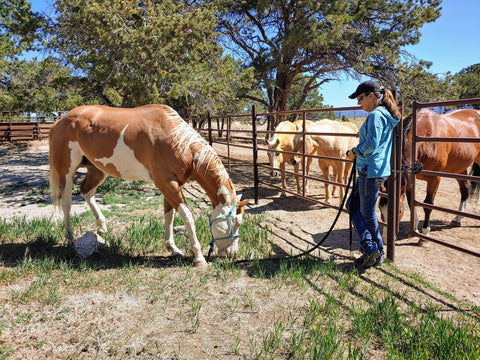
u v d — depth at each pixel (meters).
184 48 8.62
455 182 8.23
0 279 3.16
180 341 2.34
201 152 3.43
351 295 2.97
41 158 13.53
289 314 2.66
